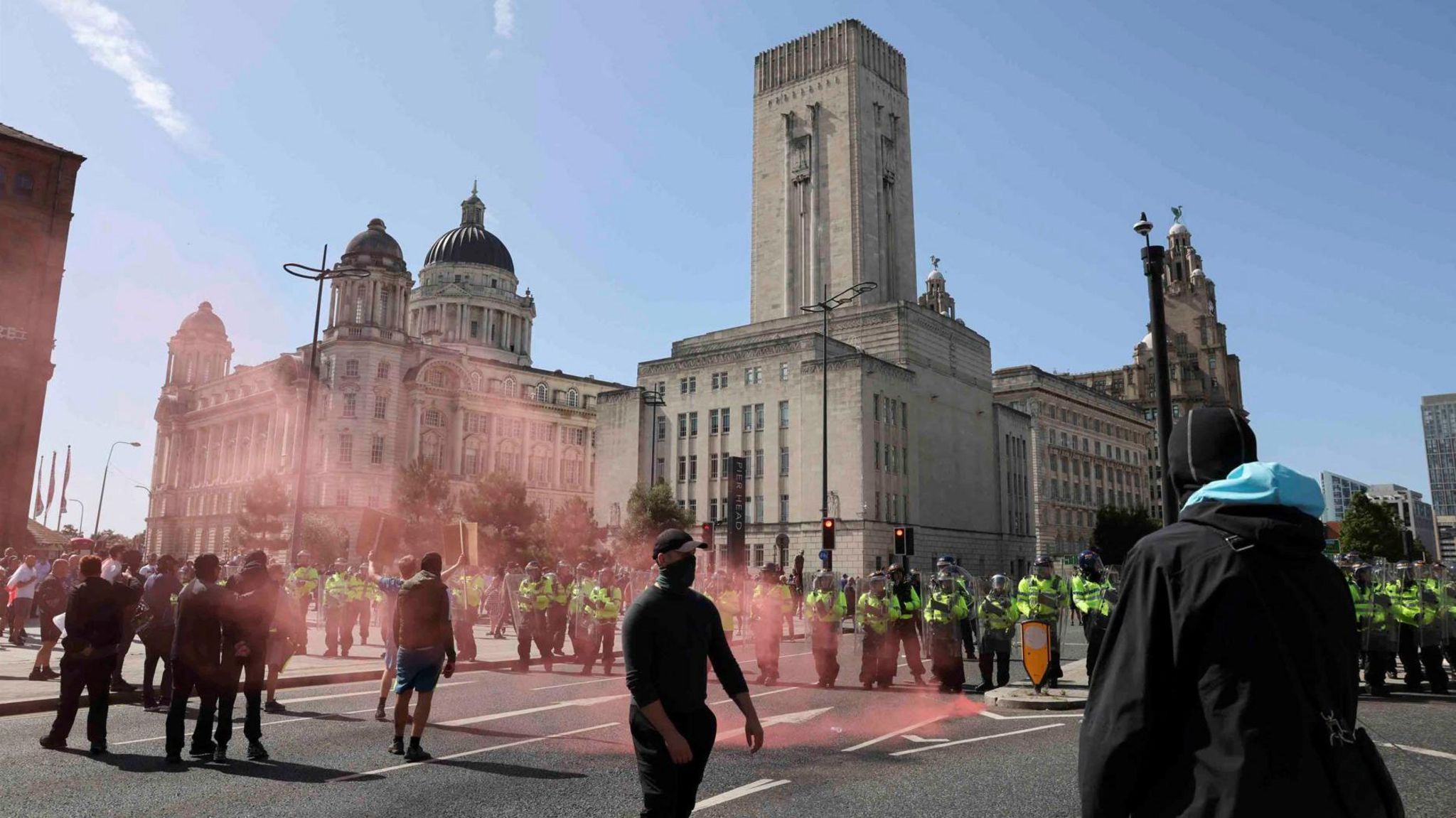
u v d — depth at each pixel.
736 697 5.29
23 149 43.88
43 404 43.19
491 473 58.56
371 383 90.69
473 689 15.69
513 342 122.00
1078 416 102.56
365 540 19.39
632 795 7.88
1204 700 2.23
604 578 18.64
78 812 7.39
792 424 63.25
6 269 42.81
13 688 14.30
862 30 81.38
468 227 125.75
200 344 126.38
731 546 40.56
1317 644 2.26
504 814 7.24
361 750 9.94
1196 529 2.41
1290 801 2.09
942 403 69.81
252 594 9.66
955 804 7.46
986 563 72.38
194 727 11.69
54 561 15.97
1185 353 132.38
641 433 71.56
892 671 16.22
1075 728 11.51
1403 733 10.93
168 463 120.69
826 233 78.50
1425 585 15.20
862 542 57.81
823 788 8.06
